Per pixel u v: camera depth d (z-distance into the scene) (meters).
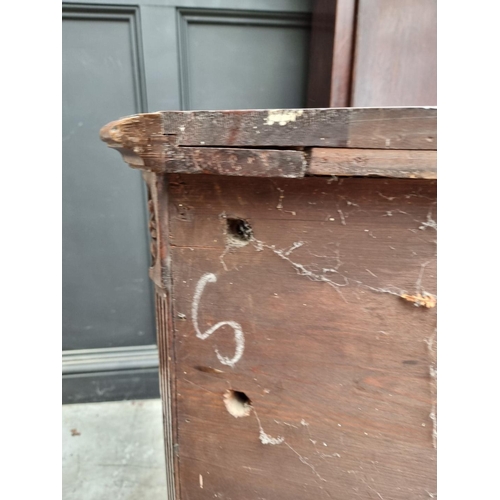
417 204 0.42
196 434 0.57
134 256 1.17
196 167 0.43
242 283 0.50
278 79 1.10
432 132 0.37
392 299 0.45
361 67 0.83
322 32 0.93
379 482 0.51
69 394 1.22
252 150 0.41
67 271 1.16
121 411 1.20
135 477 0.94
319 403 0.51
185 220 0.50
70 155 1.08
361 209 0.44
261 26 1.06
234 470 0.57
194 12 1.02
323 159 0.40
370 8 0.80
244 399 0.57
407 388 0.47
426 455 0.49
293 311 0.49
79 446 1.05
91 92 1.04
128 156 0.48
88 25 1.00
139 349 1.24
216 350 0.53
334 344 0.48
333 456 0.52
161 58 1.02
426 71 0.84
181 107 1.07
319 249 0.46
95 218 1.13
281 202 0.46
